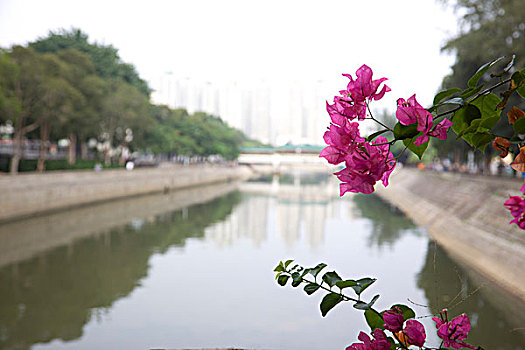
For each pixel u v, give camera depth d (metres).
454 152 56.53
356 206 52.66
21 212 31.33
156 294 19.17
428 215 39.53
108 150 51.47
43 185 34.09
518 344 12.75
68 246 27.00
